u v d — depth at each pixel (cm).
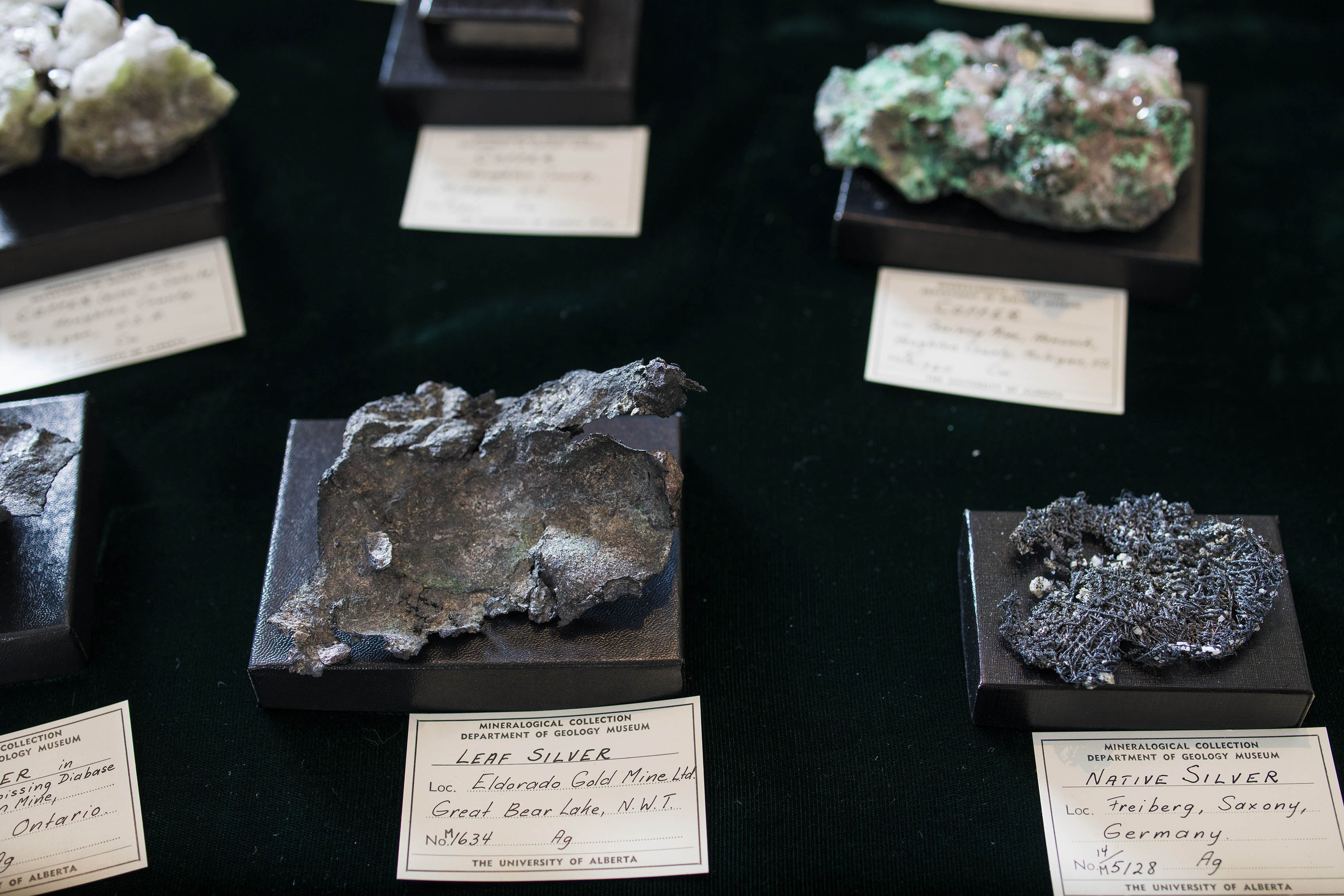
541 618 36
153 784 37
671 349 45
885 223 44
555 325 45
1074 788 37
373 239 47
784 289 46
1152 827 36
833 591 40
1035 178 43
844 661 39
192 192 45
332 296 46
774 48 51
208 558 41
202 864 37
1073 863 36
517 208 47
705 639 39
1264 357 44
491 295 46
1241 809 36
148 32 44
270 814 37
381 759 38
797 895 36
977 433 43
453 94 48
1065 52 45
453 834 36
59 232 44
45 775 37
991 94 45
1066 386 44
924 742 38
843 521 41
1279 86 50
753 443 43
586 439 36
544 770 37
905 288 45
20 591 38
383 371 44
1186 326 45
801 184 48
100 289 45
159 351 44
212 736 38
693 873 36
